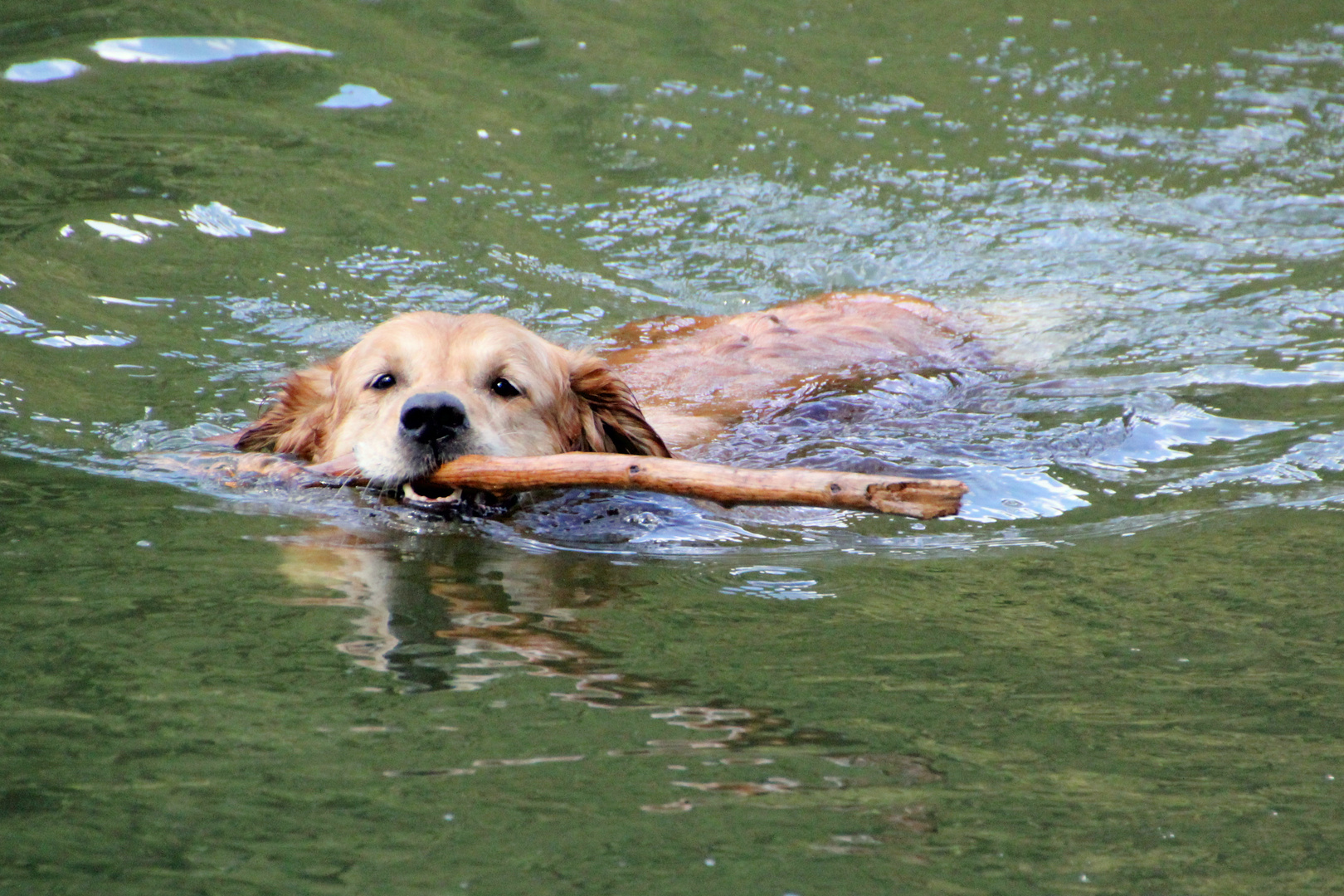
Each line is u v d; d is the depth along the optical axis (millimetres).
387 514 8914
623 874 4754
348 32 19906
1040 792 5504
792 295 14266
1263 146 17688
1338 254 14773
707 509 9477
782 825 5129
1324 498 9352
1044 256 15000
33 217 13734
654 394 11672
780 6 22641
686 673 6523
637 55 20094
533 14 21281
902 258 15000
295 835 4926
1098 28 21953
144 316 12172
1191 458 10203
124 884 4594
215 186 14945
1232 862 5031
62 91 17031
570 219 15266
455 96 18188
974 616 7438
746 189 16250
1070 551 8570
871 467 10008
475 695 6133
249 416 10672
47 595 7098
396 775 5371
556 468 8250
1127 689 6527
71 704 5871
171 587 7305
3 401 10234
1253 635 7215
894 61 20438
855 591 7840
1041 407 11344
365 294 13133
